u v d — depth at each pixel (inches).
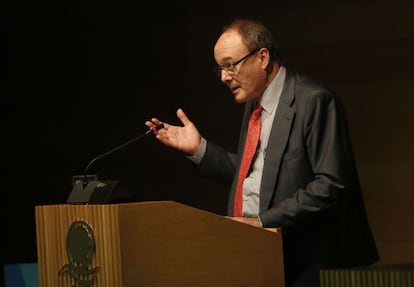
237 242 224.1
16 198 477.1
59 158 468.4
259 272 228.2
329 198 254.1
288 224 253.8
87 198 214.8
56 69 466.6
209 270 217.6
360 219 273.3
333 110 265.0
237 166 287.4
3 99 476.1
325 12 406.9
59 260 211.8
